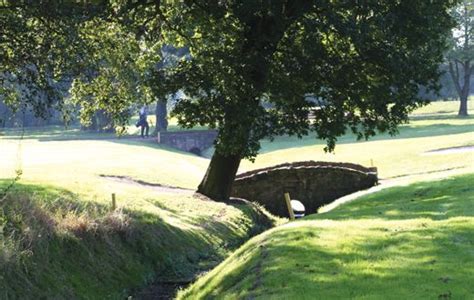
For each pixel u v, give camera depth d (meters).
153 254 19.86
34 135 80.31
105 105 27.72
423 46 27.05
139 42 27.25
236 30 26.09
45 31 20.47
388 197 23.67
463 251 12.30
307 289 10.91
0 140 62.28
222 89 24.88
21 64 20.94
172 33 28.38
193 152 68.88
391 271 11.36
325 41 27.42
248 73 24.83
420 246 12.95
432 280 10.58
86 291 15.84
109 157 43.66
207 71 25.23
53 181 24.78
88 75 23.12
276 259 13.12
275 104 27.31
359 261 12.23
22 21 19.78
